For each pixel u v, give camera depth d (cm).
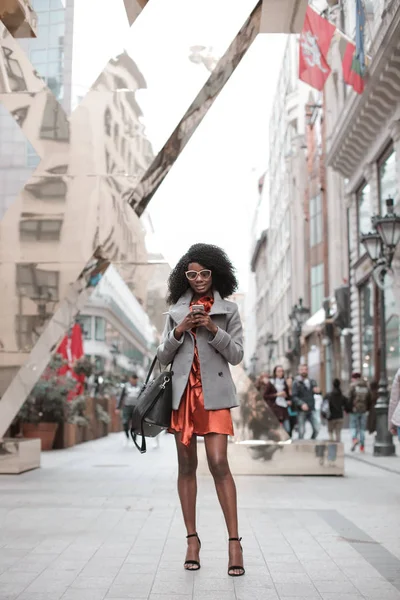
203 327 402
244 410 951
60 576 378
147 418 387
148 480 885
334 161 2405
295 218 4169
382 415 1311
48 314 897
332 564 411
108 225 893
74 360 2023
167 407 391
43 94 895
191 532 404
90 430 1939
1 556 429
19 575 380
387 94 1738
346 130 2127
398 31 1491
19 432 1507
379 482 860
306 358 3797
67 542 474
